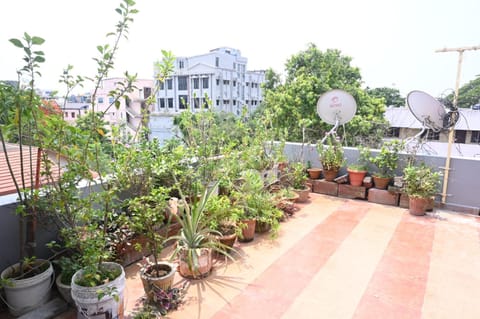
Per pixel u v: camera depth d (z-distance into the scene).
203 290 2.53
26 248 2.23
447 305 2.36
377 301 2.41
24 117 1.96
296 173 5.05
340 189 5.20
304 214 4.38
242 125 4.57
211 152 3.79
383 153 4.86
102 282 2.02
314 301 2.40
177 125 4.18
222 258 3.09
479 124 13.19
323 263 2.99
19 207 2.05
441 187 4.59
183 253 2.69
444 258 3.11
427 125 4.68
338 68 13.29
